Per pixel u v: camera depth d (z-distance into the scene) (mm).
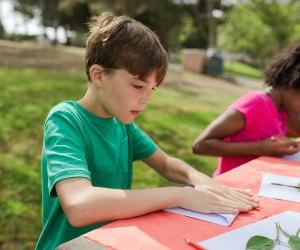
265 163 2029
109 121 1684
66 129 1488
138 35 1446
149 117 6699
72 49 23266
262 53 21594
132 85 1435
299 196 1560
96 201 1251
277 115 2434
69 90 8227
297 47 2432
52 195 1370
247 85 14250
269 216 1349
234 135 2426
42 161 1559
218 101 9484
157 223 1240
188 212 1323
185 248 1091
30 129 5320
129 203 1273
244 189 1616
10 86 8016
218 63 15938
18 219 3109
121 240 1123
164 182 4043
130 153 1918
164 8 20891
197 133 6109
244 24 19891
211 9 19203
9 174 3902
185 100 8977
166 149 5148
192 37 35188
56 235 1540
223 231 1209
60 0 31906
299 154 2234
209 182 1632
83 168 1375
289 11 17172
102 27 1513
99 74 1487
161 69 1469
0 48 17234
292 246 1104
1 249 2725
